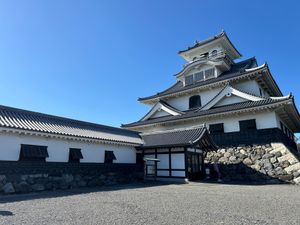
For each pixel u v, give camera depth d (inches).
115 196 337.7
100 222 187.8
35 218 201.3
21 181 399.2
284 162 601.6
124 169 609.3
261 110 677.3
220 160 721.6
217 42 1045.2
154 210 235.6
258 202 285.6
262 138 667.4
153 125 905.5
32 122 469.4
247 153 679.1
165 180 620.7
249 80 810.2
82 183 498.9
